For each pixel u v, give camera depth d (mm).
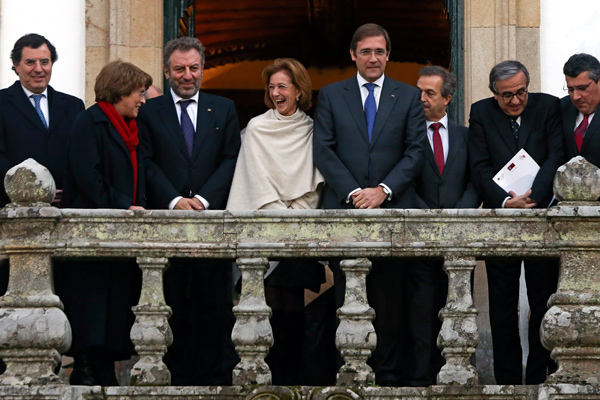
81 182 15555
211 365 16406
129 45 22344
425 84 17625
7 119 17203
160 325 14742
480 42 22406
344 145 16469
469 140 17203
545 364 16562
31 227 14852
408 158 16344
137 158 16219
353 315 14719
